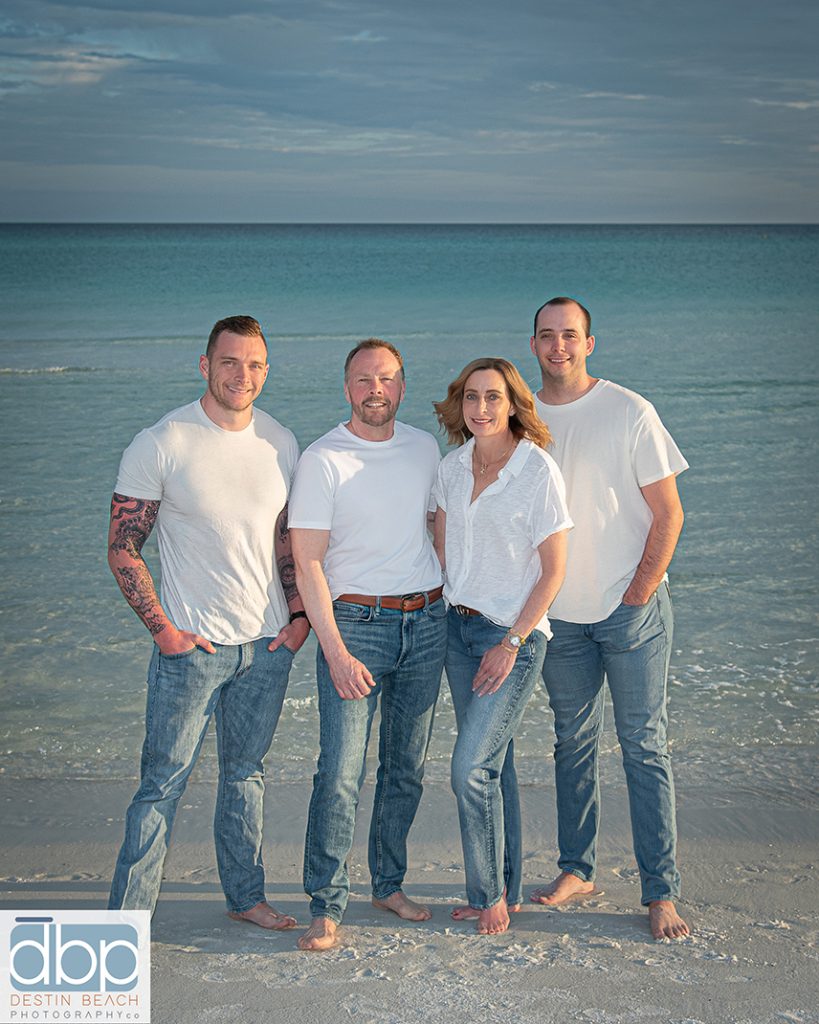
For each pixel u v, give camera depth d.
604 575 3.53
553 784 4.90
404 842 3.60
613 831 4.42
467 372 3.39
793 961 3.12
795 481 11.22
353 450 3.41
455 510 3.46
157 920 3.52
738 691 5.97
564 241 117.44
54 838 4.30
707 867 3.95
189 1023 2.75
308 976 3.03
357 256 74.44
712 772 4.96
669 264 63.41
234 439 3.35
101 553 8.59
